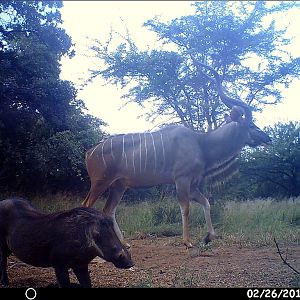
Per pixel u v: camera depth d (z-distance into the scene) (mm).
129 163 4039
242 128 4109
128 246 3961
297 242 4070
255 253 3574
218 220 5332
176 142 3977
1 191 7957
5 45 7539
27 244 2395
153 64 8547
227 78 8836
